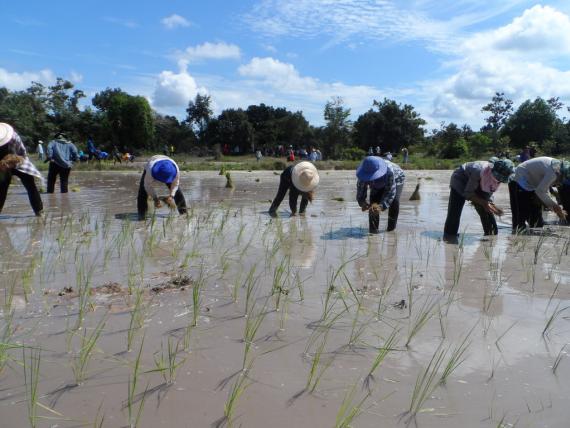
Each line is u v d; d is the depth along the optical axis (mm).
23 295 4051
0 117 49375
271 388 2568
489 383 2627
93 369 2756
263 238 6602
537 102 62406
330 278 4629
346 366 2818
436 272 4902
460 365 2830
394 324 3461
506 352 3006
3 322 3449
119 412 2338
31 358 2887
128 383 2611
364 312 3697
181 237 6598
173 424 2246
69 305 3801
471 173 6812
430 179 21984
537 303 3934
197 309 3709
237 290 4199
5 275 4668
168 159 8109
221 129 73812
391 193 7000
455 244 6367
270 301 3924
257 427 2227
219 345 3082
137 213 9125
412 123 66312
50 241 6332
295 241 6449
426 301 3973
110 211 9430
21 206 10133
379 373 2738
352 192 14523
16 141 8336
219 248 5902
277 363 2848
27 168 8297
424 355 2963
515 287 4379
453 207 7051
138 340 3152
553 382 2635
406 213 9555
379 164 6941
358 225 7984
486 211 7059
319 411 2359
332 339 3193
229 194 13492
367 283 4477
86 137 60281
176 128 72125
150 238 6316
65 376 2680
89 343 3080
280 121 77250
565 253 5785
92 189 14438
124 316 3570
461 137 54875
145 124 61156
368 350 3031
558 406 2395
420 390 2551
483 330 3354
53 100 60156
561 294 4172
